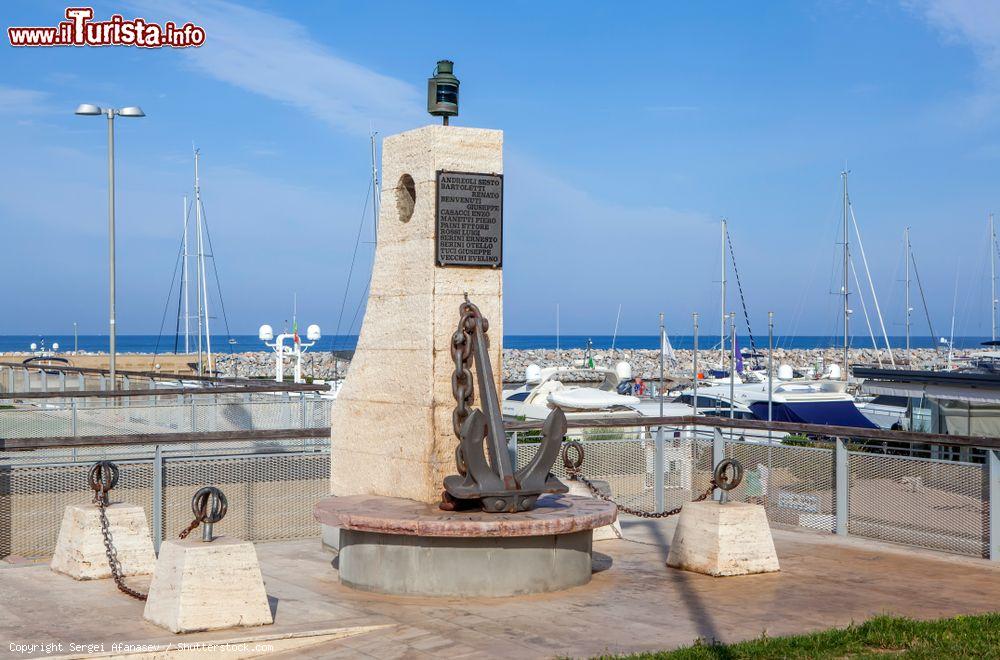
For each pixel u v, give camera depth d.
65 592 8.91
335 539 10.82
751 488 12.99
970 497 10.86
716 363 99.06
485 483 9.05
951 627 7.67
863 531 11.85
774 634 7.76
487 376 9.40
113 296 29.67
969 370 60.06
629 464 13.21
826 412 35.41
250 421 19.39
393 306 10.30
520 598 8.91
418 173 9.95
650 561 10.66
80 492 10.52
